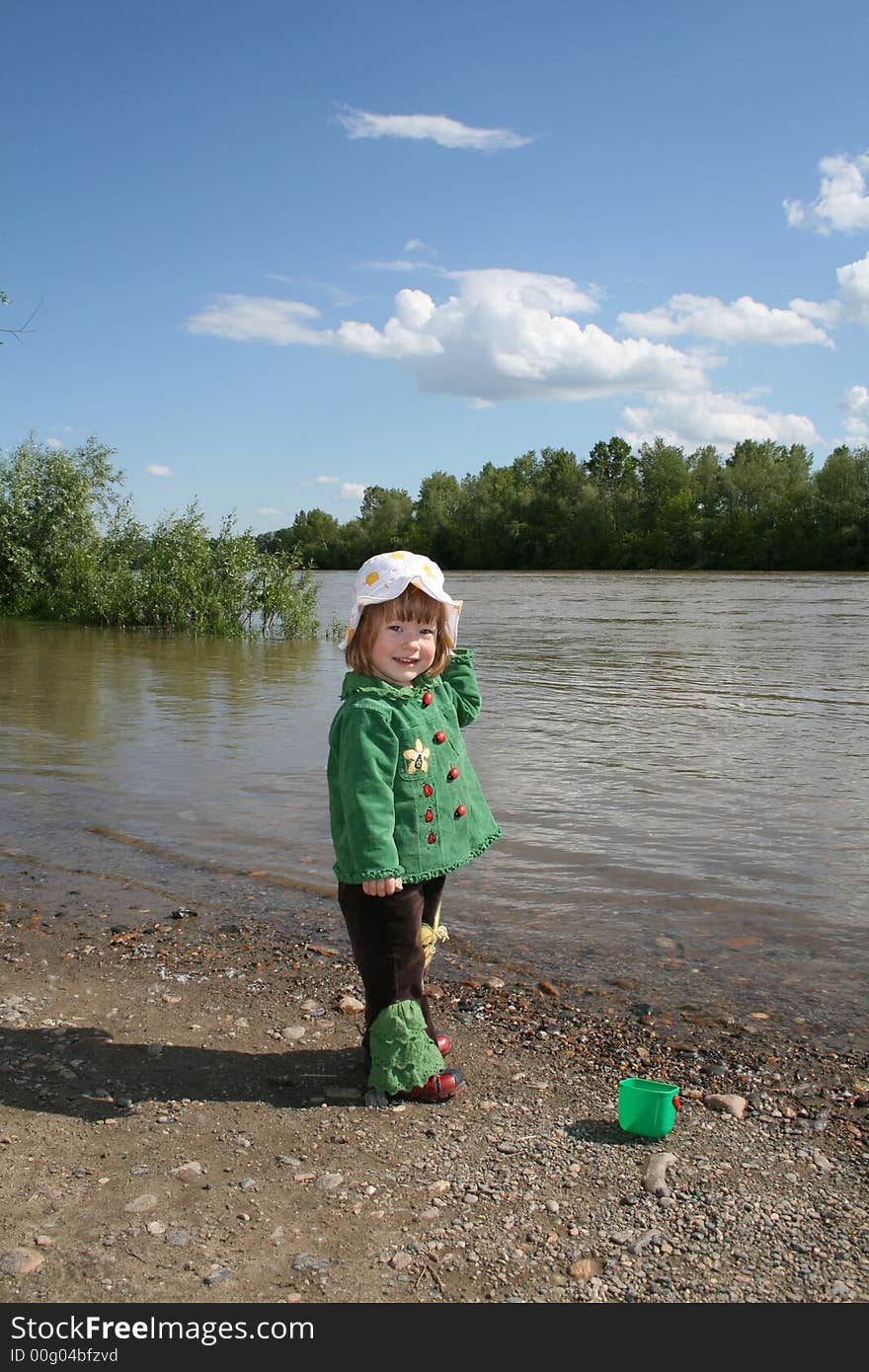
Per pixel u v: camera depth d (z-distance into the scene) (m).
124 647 19.67
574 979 4.14
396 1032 3.18
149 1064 3.43
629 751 8.86
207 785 7.57
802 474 82.06
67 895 5.18
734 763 8.34
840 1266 2.39
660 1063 3.46
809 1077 3.35
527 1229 2.53
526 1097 3.23
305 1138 2.97
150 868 5.63
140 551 27.00
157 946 4.52
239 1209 2.61
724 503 82.56
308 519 107.62
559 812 6.70
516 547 91.38
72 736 9.65
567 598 38.88
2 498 28.02
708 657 17.27
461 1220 2.57
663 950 4.44
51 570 28.02
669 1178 2.76
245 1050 3.55
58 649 18.97
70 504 27.92
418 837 3.32
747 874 5.45
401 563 3.46
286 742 9.35
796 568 75.94
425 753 3.37
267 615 22.55
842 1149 2.91
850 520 72.75
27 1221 2.55
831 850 5.86
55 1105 3.13
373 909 3.31
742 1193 2.68
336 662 16.77
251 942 4.57
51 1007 3.88
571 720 10.62
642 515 85.56
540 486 96.12
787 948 4.45
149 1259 2.42
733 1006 3.89
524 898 5.08
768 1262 2.41
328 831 6.33
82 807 6.89
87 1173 2.77
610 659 16.98
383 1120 3.08
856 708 11.48
